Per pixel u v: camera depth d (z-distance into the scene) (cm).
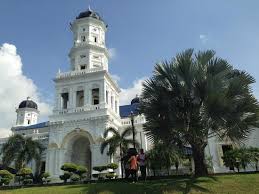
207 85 2302
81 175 3847
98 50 5750
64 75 5341
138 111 2542
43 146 5281
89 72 5219
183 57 2530
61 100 5238
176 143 2473
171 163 3431
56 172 4625
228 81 2411
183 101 2419
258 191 1880
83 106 5088
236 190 1928
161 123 2353
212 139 4103
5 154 4441
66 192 2058
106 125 4684
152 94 2469
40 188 2523
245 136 2438
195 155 2456
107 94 5300
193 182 2142
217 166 3947
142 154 2634
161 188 2019
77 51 5697
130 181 2447
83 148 5181
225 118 2219
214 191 1934
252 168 3750
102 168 3922
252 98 2328
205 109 2245
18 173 4047
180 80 2466
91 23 5909
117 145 3841
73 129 4847
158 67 2573
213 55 2586
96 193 1964
